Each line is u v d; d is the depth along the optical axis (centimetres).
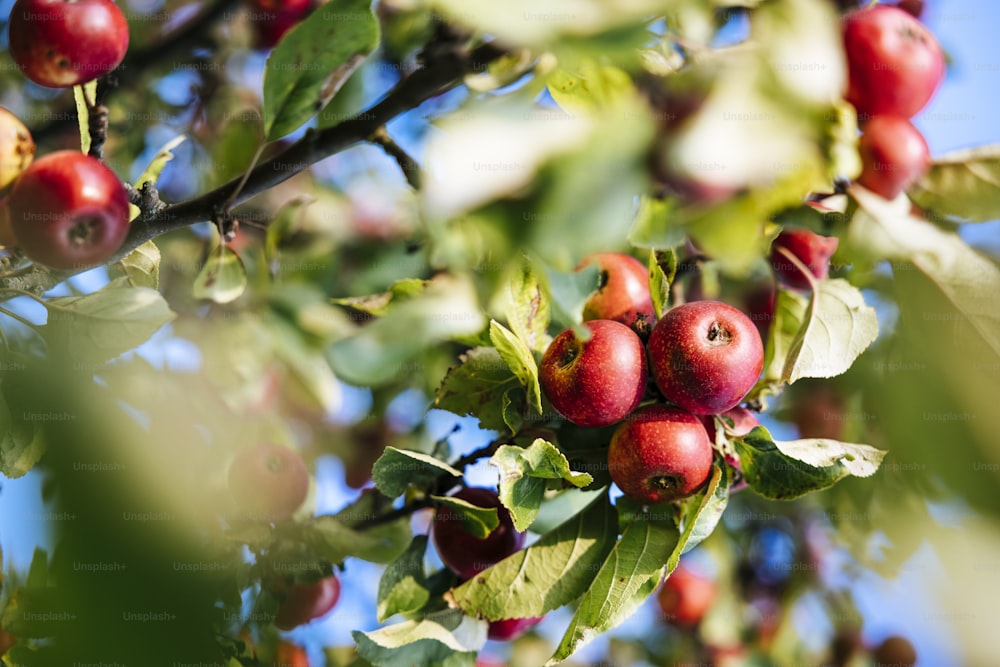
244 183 90
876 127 85
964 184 85
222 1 121
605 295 91
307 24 84
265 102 86
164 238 117
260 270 115
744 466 88
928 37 87
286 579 100
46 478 62
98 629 59
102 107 90
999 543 81
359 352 113
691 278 100
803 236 92
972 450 81
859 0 89
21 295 86
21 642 71
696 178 65
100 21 88
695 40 71
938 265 83
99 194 85
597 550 87
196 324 114
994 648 82
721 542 133
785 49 68
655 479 86
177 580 62
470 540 90
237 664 94
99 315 86
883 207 84
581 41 63
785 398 108
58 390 65
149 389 88
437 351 112
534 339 89
